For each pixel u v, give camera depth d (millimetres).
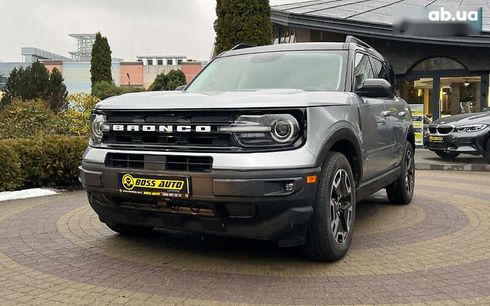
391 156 5902
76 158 8336
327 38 18703
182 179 3635
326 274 3865
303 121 3727
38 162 7988
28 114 11367
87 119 11633
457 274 3889
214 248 4562
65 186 8438
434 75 17688
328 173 3938
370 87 4773
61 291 3518
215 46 12078
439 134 12391
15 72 23734
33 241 4836
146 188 3779
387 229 5375
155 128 3838
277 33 20172
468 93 17281
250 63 5402
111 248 4586
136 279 3750
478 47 16766
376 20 17406
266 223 3645
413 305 3270
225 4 11523
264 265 4078
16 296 3434
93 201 4320
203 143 3721
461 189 8391
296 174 3570
